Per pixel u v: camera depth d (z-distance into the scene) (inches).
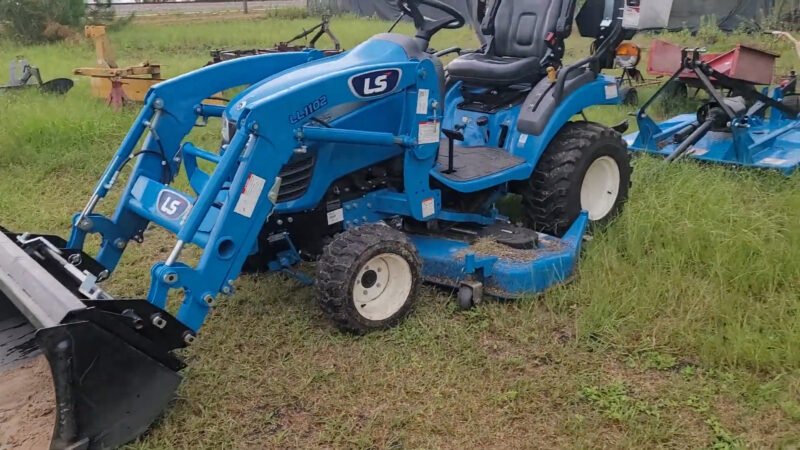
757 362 128.9
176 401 123.7
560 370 132.6
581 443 112.2
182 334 119.2
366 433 116.2
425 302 158.1
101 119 318.7
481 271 156.8
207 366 134.6
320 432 117.4
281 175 148.5
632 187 212.4
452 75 197.2
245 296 163.6
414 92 151.3
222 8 1083.9
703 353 132.7
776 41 510.0
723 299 147.7
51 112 322.3
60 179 255.9
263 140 127.9
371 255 141.6
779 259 160.1
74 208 227.8
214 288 125.3
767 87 288.2
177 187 232.8
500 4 206.2
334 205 157.1
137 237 153.3
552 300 155.1
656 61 333.7
